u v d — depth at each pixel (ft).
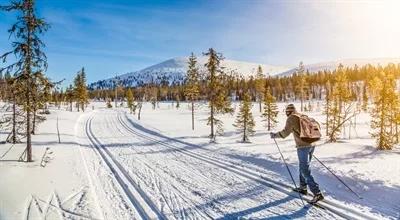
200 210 24.76
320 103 383.86
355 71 535.60
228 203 25.91
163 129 122.21
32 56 51.03
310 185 24.57
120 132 109.09
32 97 52.08
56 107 287.07
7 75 50.65
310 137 24.50
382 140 94.17
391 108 102.32
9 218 24.62
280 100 451.94
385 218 20.74
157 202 27.30
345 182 29.78
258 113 283.79
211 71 121.49
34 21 50.62
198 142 69.97
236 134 148.77
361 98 408.87
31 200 29.14
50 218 24.48
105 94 586.04
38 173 40.78
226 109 143.02
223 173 36.65
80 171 42.27
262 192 28.22
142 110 323.16
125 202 27.86
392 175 31.91
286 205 24.48
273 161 40.47
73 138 87.66
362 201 24.41
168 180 34.94
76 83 261.65
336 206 23.54
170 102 471.62
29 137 51.72
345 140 119.96
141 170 41.29
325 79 496.64
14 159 53.31
